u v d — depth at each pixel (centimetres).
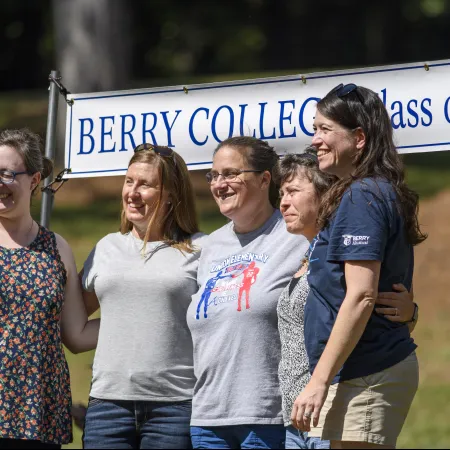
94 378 1717
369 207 1394
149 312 1695
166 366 1683
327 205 1439
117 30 6644
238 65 9262
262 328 1599
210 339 1627
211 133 1883
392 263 1433
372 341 1426
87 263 1789
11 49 9225
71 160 1981
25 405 1597
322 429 1430
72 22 6588
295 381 1516
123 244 1773
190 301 1708
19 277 1644
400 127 1755
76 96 1984
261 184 1686
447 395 2994
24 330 1620
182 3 9181
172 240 1755
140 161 1752
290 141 1828
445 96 1725
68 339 1764
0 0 8925
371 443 1409
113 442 1677
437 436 2630
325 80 1808
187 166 1900
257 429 1583
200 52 9356
